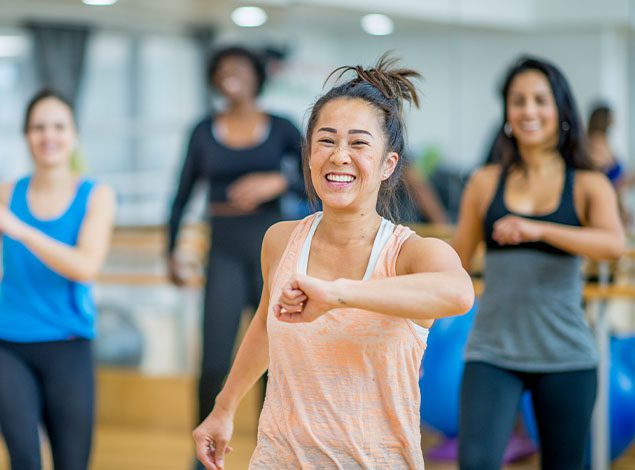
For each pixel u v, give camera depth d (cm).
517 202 404
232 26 1366
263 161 559
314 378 256
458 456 374
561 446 387
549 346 387
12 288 420
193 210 988
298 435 259
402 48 1469
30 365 418
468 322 604
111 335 750
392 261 259
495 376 386
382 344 252
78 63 1328
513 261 395
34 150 434
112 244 751
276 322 259
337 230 263
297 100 1396
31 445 404
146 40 1373
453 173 1373
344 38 1452
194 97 1388
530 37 1454
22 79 1305
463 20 1330
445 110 1490
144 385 750
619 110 1469
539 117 402
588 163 405
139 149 1398
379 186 267
